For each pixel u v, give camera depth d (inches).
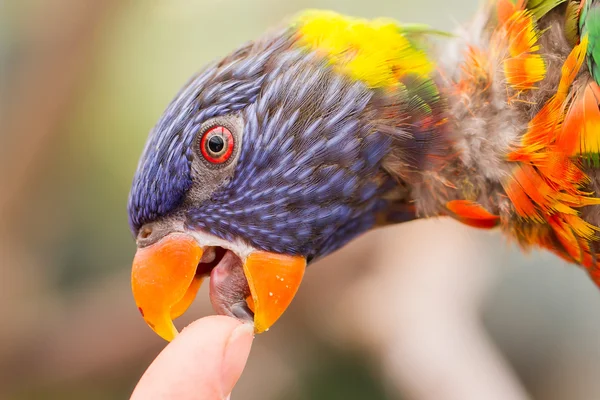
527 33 14.2
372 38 14.4
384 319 18.3
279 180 14.4
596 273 14.6
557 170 14.1
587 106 13.9
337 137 14.3
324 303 18.3
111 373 18.8
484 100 14.4
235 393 20.5
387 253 18.6
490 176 14.4
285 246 14.5
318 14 14.7
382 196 14.6
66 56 18.3
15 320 18.5
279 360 20.4
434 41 14.5
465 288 18.8
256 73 14.4
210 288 14.5
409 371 17.9
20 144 18.6
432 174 14.4
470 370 17.8
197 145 14.4
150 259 14.4
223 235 14.4
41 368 18.6
